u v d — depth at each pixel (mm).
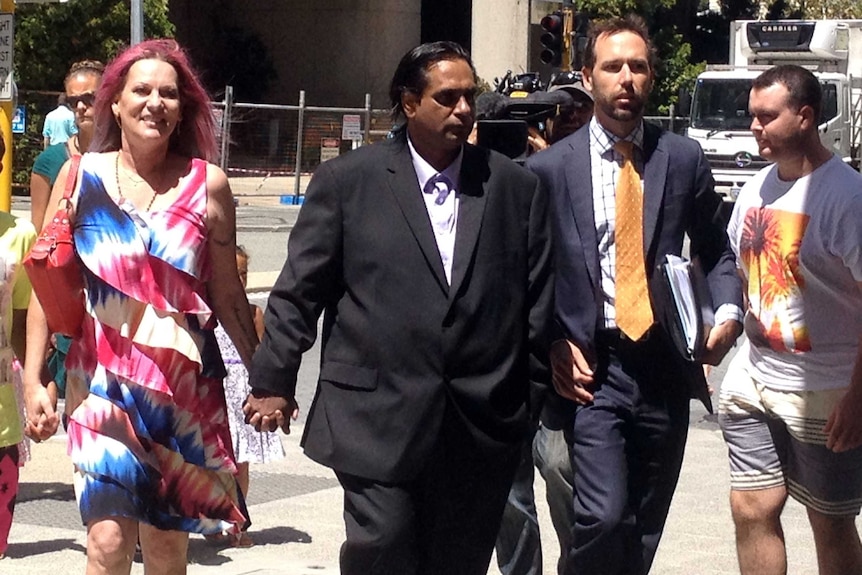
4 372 5098
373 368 4320
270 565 6637
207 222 4582
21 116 20578
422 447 4277
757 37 28156
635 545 4973
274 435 6812
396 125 4676
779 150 4918
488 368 4363
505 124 5816
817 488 5043
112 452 4414
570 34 19969
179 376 4488
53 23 29766
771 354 5051
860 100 28344
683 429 5008
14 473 5176
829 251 4840
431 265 4305
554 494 5344
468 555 4492
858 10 46875
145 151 4531
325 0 43875
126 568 4465
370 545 4297
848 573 5172
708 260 5117
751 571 5180
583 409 4906
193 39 44844
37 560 6605
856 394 4777
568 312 4906
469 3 48312
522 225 4449
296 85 44406
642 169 4949
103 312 4477
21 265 5090
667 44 39312
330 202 4359
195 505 4555
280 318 4340
